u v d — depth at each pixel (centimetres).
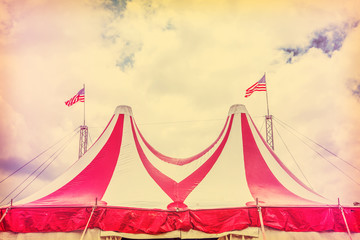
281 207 944
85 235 919
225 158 1181
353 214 952
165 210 952
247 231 930
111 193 1017
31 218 921
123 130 1278
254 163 1151
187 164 1266
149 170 1171
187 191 1065
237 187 1055
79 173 1109
